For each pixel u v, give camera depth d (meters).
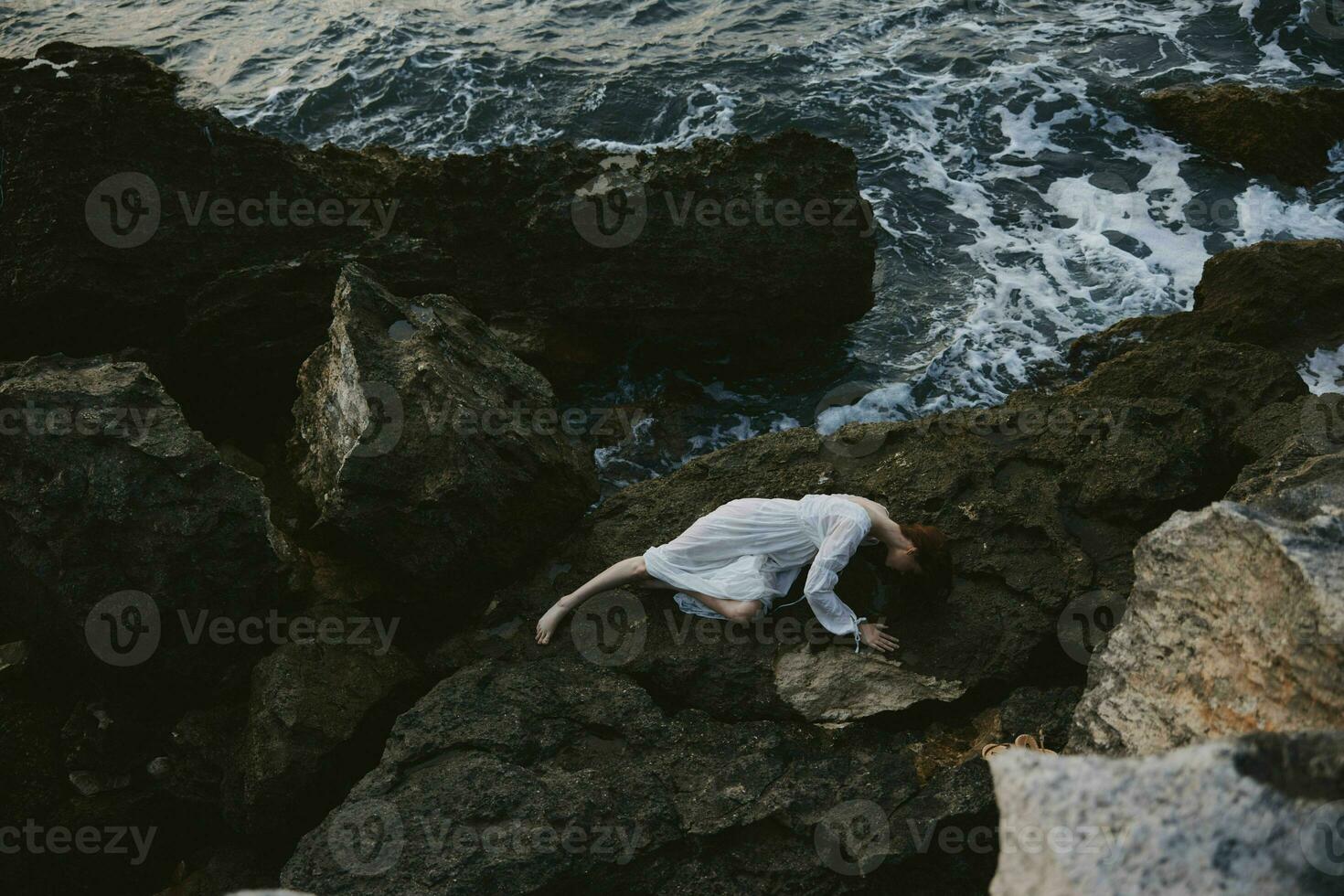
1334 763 2.04
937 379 8.12
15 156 7.06
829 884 4.46
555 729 5.06
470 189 7.99
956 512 5.98
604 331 8.38
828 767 4.91
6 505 5.33
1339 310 7.74
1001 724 5.08
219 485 5.48
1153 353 7.03
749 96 11.95
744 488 6.32
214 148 7.41
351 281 6.18
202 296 7.21
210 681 5.58
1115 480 5.94
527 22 13.89
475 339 6.44
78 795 5.39
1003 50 12.69
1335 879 1.98
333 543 5.85
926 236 9.81
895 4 14.16
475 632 5.73
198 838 5.52
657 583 5.72
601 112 11.77
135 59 7.78
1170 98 11.30
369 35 13.49
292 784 5.08
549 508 6.01
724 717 5.35
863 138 11.19
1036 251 9.59
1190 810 2.02
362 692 5.37
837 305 8.34
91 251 7.08
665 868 4.53
